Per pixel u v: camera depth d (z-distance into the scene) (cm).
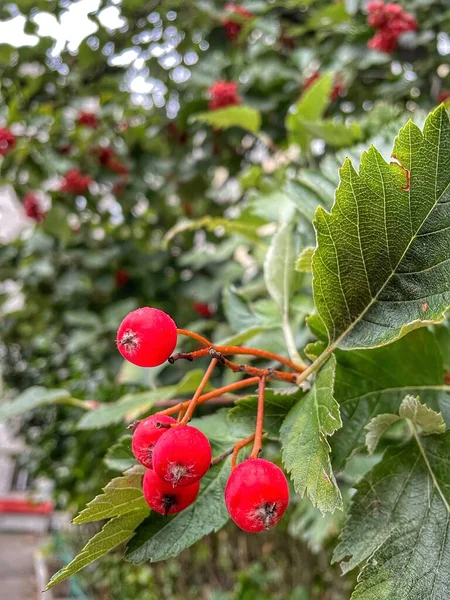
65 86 41
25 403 24
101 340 46
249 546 57
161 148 47
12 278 53
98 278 46
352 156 17
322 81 26
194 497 10
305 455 9
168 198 51
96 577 76
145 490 9
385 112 24
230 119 32
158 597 69
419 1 32
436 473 11
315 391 10
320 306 10
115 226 49
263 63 40
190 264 45
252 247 39
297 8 41
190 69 43
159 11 39
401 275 9
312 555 48
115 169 45
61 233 45
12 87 39
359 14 35
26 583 94
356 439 11
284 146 40
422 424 11
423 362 12
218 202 49
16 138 41
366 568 10
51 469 64
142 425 9
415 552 10
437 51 31
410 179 9
